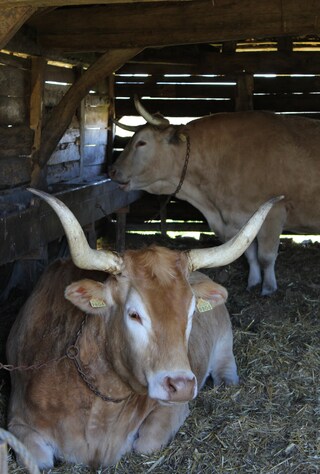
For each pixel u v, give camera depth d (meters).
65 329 3.75
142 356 3.15
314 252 8.98
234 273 7.85
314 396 4.66
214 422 4.28
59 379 3.64
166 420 3.96
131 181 7.55
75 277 4.00
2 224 5.20
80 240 3.15
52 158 7.45
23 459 2.54
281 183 7.16
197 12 6.08
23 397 3.76
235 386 4.81
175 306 3.16
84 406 3.63
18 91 6.39
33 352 3.83
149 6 6.20
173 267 3.28
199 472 3.74
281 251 8.99
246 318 6.34
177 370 3.02
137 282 3.22
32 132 6.60
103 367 3.55
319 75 9.55
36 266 6.18
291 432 4.12
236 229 7.36
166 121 7.40
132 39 6.31
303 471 3.76
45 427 3.68
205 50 9.91
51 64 7.39
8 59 6.11
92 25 6.38
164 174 7.50
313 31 5.90
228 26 6.04
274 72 9.34
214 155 7.29
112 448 3.74
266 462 3.83
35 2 3.94
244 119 7.33
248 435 4.11
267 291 7.12
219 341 5.03
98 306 3.38
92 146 9.05
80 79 6.55
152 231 10.30
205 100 9.80
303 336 5.80
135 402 3.75
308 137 7.27
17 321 4.25
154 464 3.77
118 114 10.00
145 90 9.85
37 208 5.99
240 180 7.21
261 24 5.96
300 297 6.95
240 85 9.52
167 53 9.44
